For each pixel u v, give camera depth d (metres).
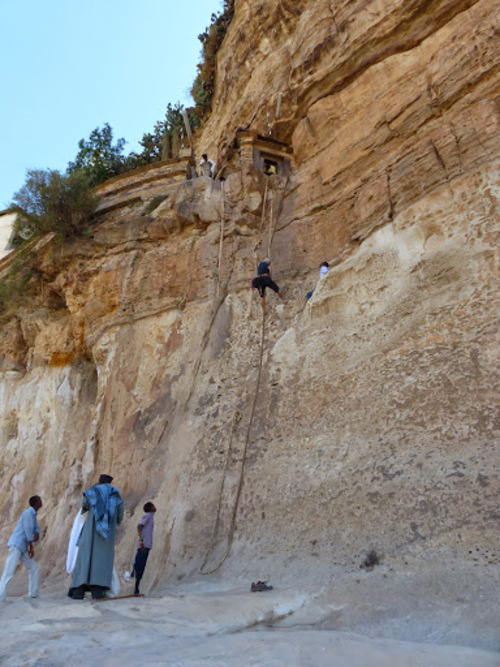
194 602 6.30
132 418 13.32
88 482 13.62
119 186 18.36
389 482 7.75
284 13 17.64
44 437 17.47
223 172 17.59
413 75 11.98
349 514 7.89
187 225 15.32
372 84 12.82
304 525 8.35
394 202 10.88
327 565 7.46
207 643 4.65
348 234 12.01
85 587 7.15
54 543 13.27
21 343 19.88
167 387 13.16
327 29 14.30
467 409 7.71
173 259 14.90
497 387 7.58
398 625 5.64
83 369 17.83
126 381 14.01
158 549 10.12
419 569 6.52
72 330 18.05
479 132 9.82
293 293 12.48
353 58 13.41
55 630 4.93
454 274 9.11
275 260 13.24
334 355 10.30
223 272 13.82
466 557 6.33
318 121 13.91
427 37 12.10
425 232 9.98
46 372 18.52
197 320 13.63
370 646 4.48
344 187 12.66
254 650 4.34
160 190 17.64
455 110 10.68
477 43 10.60
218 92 21.77
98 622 5.15
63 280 17.06
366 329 10.06
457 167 9.94
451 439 7.61
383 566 6.87
